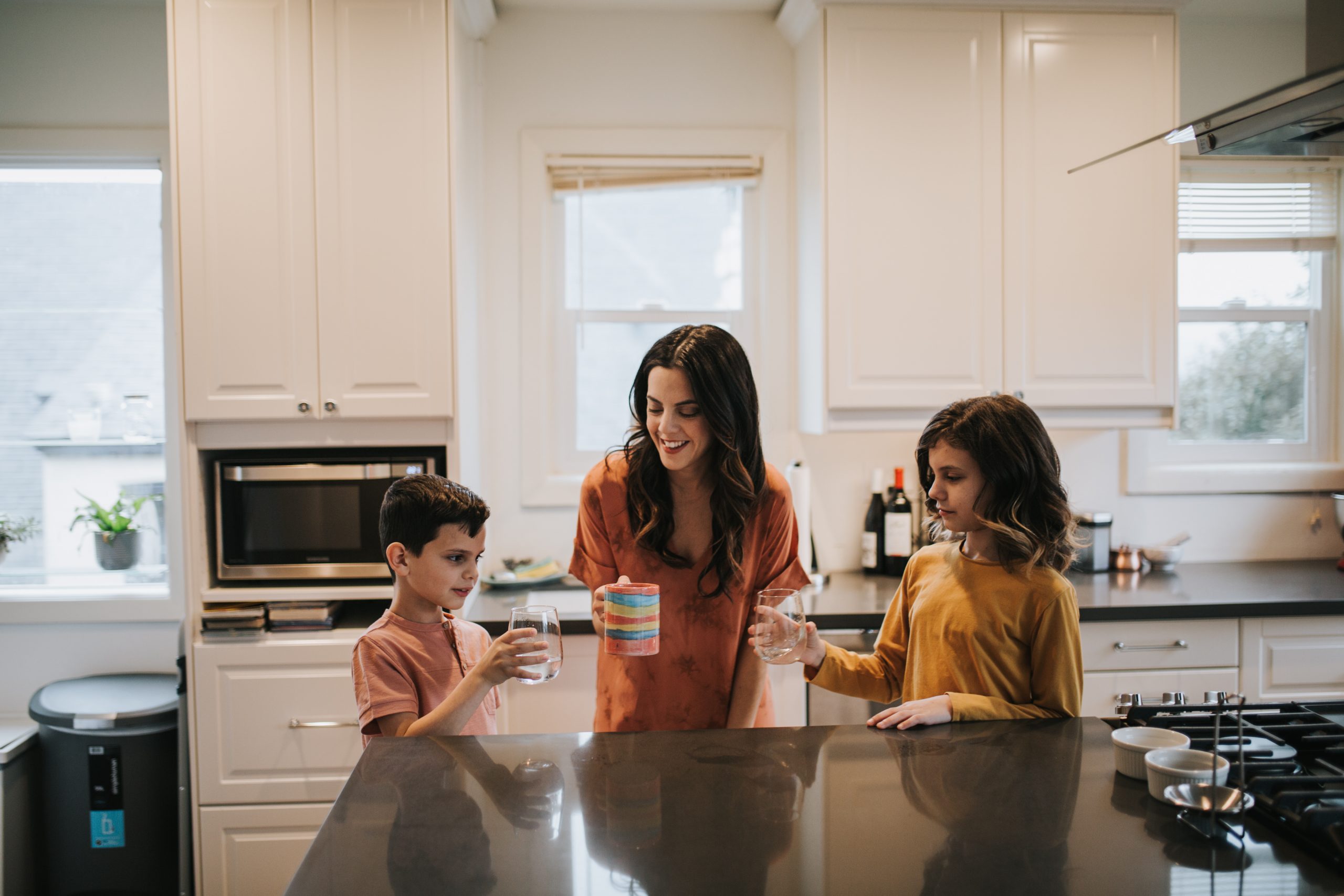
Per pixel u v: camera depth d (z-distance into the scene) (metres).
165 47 2.61
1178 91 2.43
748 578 1.50
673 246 2.78
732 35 2.72
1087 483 2.83
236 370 2.17
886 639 1.50
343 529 2.21
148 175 2.66
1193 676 2.24
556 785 0.98
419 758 1.06
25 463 2.66
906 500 2.66
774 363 2.74
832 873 0.79
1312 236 2.85
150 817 2.25
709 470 1.44
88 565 2.68
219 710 2.15
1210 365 2.87
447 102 2.19
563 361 2.77
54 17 2.58
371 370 2.20
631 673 1.51
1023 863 0.81
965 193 2.40
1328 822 0.81
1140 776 0.98
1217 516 2.85
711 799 0.94
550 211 2.74
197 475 2.20
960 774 1.01
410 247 2.20
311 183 2.18
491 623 2.12
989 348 2.41
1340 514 2.80
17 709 2.59
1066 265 2.43
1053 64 2.41
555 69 2.70
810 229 2.56
